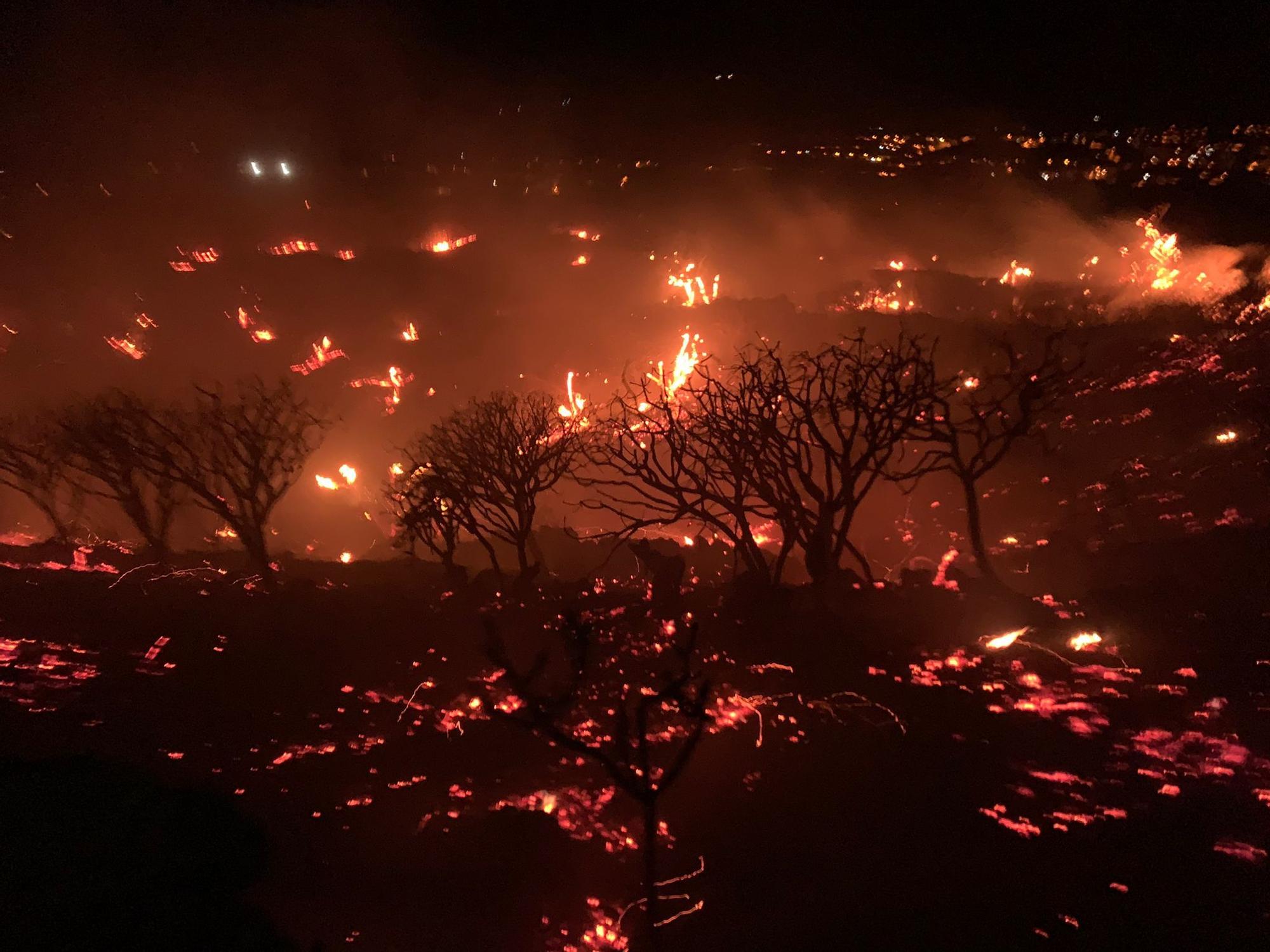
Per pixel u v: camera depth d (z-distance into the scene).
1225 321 23.91
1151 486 15.80
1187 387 19.34
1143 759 6.72
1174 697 7.77
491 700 8.12
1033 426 18.08
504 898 4.89
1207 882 5.15
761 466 11.19
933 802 6.06
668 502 11.97
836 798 6.11
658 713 7.61
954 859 5.38
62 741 6.85
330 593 12.50
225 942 4.46
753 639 9.56
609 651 9.37
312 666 9.16
